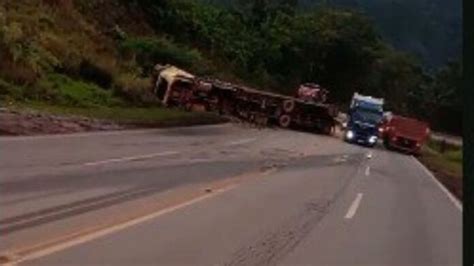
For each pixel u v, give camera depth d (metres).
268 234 11.38
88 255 8.41
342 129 57.50
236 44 87.38
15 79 35.62
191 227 11.27
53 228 9.94
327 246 10.86
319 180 21.91
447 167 42.75
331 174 24.53
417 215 16.41
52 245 8.77
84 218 11.04
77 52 46.19
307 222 13.22
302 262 9.38
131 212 12.12
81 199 12.88
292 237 11.36
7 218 10.34
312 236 11.69
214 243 10.12
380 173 27.84
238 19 95.88
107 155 21.28
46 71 40.72
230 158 25.88
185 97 50.19
